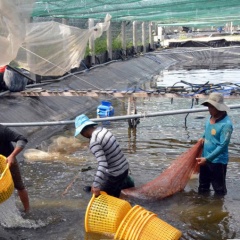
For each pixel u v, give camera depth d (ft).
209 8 52.65
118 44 93.86
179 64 116.37
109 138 21.13
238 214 23.26
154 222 19.51
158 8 51.37
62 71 46.93
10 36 24.63
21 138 21.27
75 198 25.35
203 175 25.64
